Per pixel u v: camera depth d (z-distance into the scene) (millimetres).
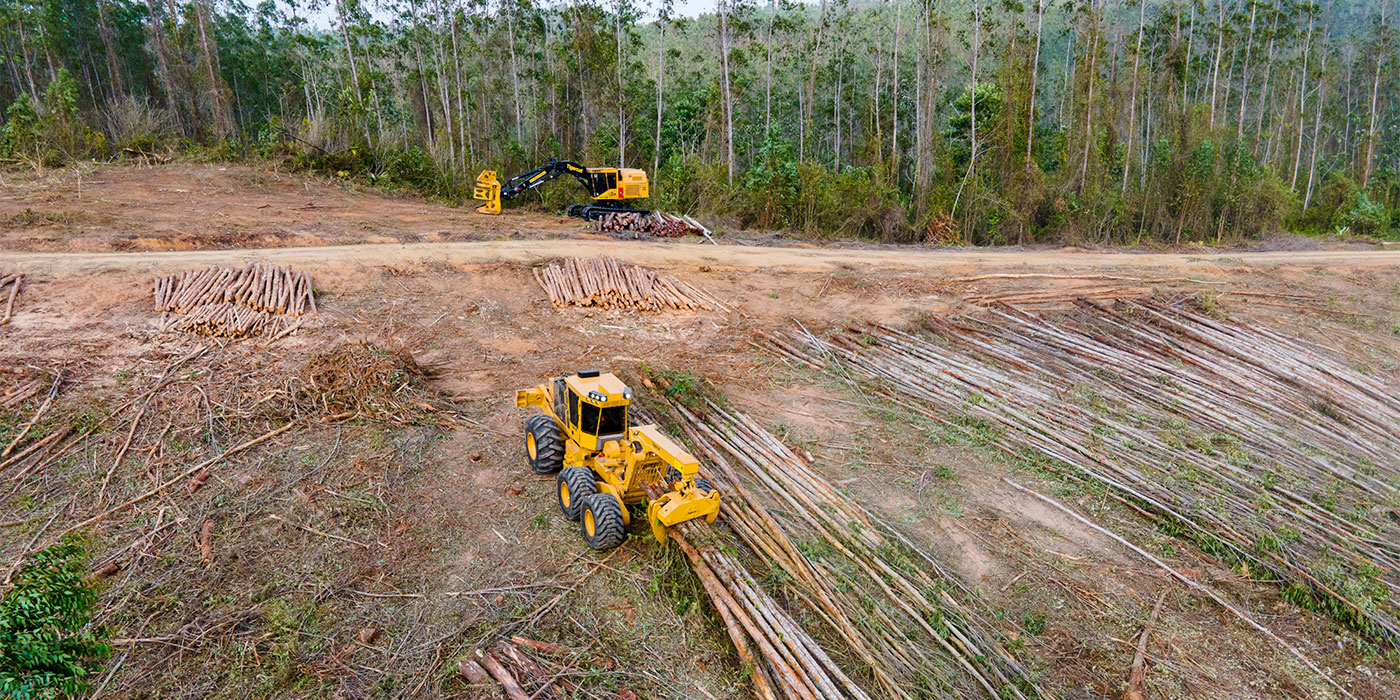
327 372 11789
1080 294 19312
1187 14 50062
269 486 9273
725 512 8852
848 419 12516
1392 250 31344
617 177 27922
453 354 14078
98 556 7777
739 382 13883
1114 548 9227
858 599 7664
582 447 9125
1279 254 28656
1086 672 7152
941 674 6691
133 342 12734
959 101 37062
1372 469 10867
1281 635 7777
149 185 26547
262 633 6926
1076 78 36281
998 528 9500
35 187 23688
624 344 15398
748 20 40594
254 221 21953
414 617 7262
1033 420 12188
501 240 22047
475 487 9672
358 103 37219
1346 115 52812
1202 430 12180
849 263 22453
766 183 29484
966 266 22891
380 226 23000
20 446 9602
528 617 7316
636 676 6676
